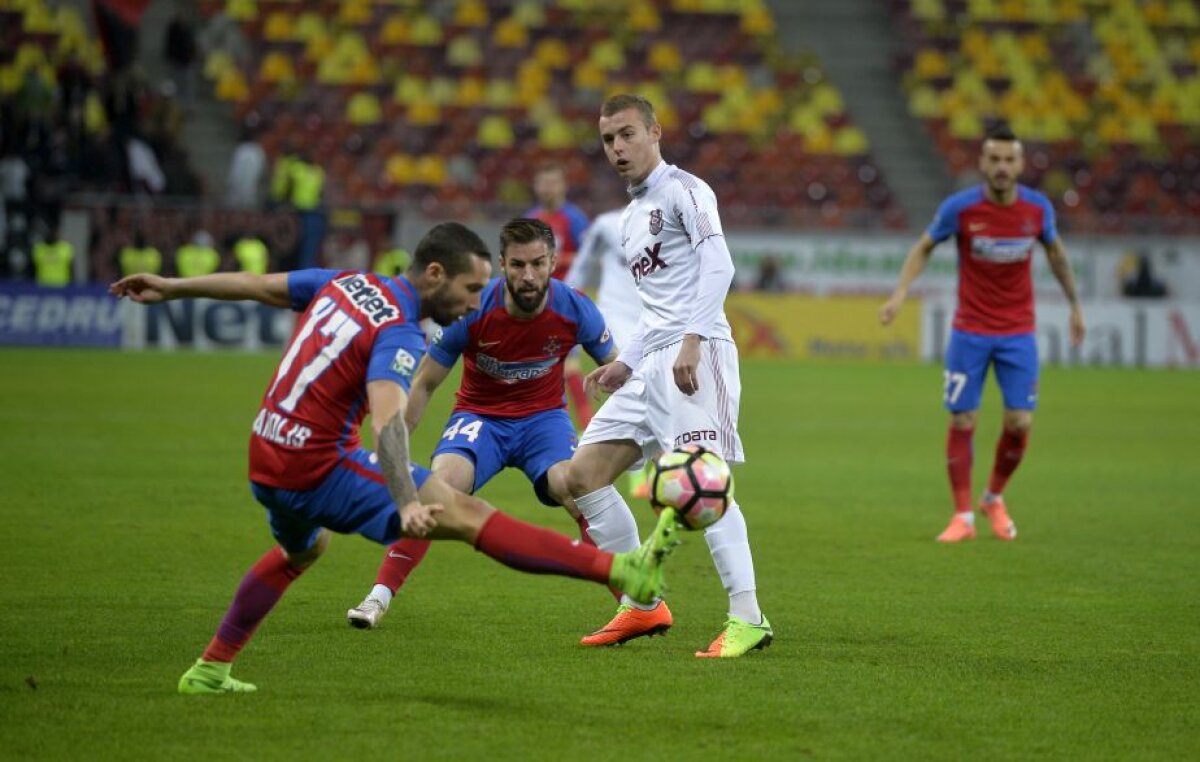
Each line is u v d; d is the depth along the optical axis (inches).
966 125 5182.1
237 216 3789.4
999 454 1455.5
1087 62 5531.5
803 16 5556.1
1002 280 1448.1
